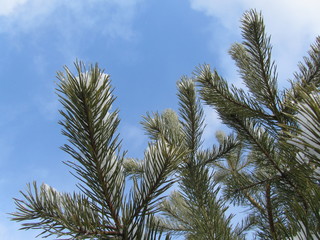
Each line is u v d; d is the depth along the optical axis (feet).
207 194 7.21
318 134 2.69
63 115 3.19
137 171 9.63
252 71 8.88
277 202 7.59
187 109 9.55
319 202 3.14
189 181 7.40
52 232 3.09
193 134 9.31
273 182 7.36
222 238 5.87
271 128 8.31
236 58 10.16
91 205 3.44
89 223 3.15
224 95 8.93
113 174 3.38
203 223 6.19
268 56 8.82
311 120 2.83
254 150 8.29
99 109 3.23
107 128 3.36
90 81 3.16
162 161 3.45
